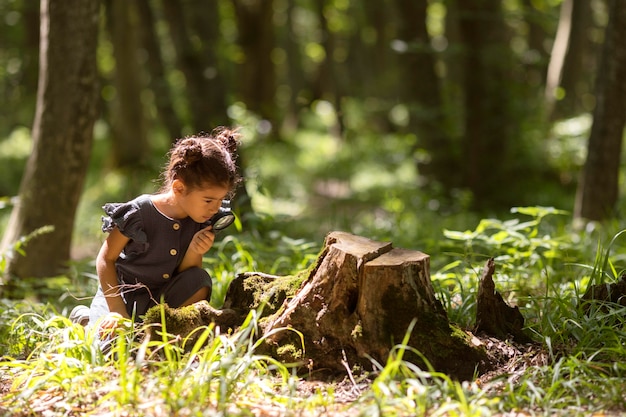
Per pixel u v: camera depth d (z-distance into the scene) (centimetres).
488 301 453
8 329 516
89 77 814
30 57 2133
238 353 414
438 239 893
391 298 420
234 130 470
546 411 368
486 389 385
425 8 1468
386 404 358
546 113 1595
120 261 470
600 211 914
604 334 445
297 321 432
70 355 424
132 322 432
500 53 1427
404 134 2270
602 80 903
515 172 1470
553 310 501
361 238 448
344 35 3419
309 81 3731
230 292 472
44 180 809
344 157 2205
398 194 1365
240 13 2567
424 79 1469
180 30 1272
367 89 3177
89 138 822
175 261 467
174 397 376
